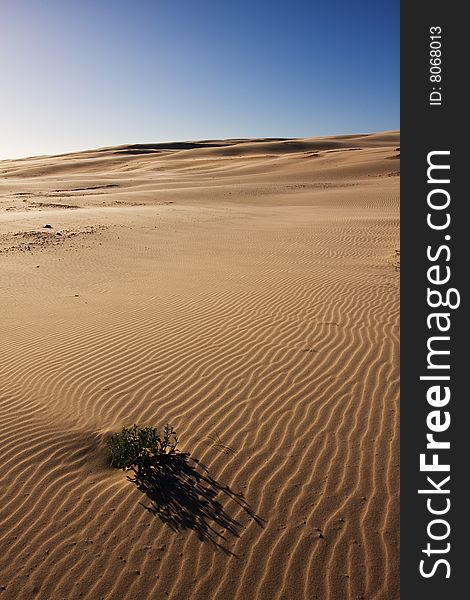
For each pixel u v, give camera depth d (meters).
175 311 10.35
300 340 8.41
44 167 79.81
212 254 16.78
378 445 5.52
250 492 4.91
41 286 12.98
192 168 69.94
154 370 7.52
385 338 8.28
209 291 11.82
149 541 4.39
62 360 8.01
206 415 6.25
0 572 4.11
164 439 5.58
